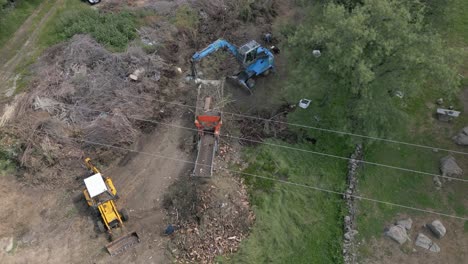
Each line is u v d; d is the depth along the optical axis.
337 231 27.66
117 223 27.34
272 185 29.88
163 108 34.88
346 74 28.50
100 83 34.72
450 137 32.75
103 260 26.44
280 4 44.72
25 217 28.66
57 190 29.98
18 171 30.73
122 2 44.28
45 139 31.00
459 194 29.38
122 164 31.56
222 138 32.72
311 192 29.58
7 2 42.59
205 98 34.25
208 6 43.50
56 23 41.28
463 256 26.25
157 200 29.41
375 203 29.02
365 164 31.08
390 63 28.39
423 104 35.16
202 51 37.59
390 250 26.66
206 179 29.72
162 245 27.05
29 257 26.69
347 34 26.22
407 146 32.25
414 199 29.23
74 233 27.81
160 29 40.62
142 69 36.69
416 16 29.94
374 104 28.64
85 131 31.91
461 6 43.47
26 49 39.66
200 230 27.17
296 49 31.95
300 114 33.78
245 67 35.94
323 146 32.19
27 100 33.72
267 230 27.36
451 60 28.56
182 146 32.56
